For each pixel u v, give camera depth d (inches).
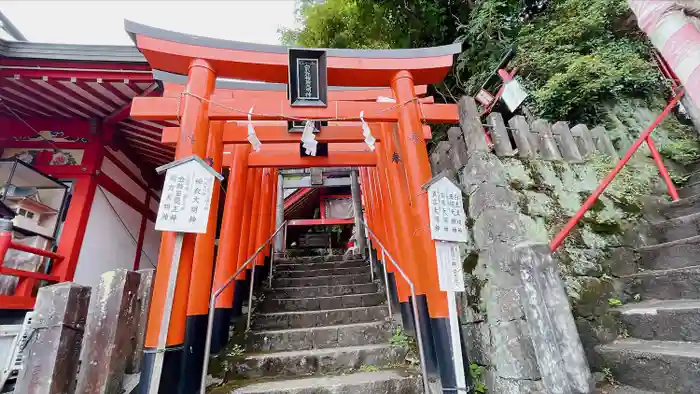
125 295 119.0
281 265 314.0
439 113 171.5
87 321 113.4
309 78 154.1
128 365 119.9
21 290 211.3
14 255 225.5
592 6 228.4
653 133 203.8
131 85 229.0
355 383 130.0
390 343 168.7
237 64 147.9
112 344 110.8
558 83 211.9
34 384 95.0
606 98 216.7
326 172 457.7
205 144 135.3
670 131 205.0
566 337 85.5
